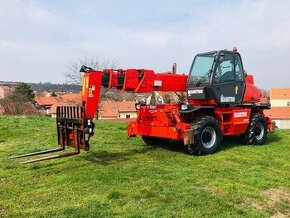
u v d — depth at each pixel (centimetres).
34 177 727
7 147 1045
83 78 796
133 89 883
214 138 935
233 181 711
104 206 563
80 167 791
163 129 920
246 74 1093
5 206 569
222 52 975
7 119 1642
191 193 625
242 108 1052
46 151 835
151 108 949
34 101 6228
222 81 979
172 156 904
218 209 566
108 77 843
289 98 7675
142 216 527
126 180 692
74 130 789
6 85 5916
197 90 962
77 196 608
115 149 983
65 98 5588
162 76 933
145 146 1027
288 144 1118
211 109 961
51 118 1728
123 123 1573
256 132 1087
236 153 948
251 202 614
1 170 784
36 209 553
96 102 791
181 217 532
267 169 819
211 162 845
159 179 700
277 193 670
